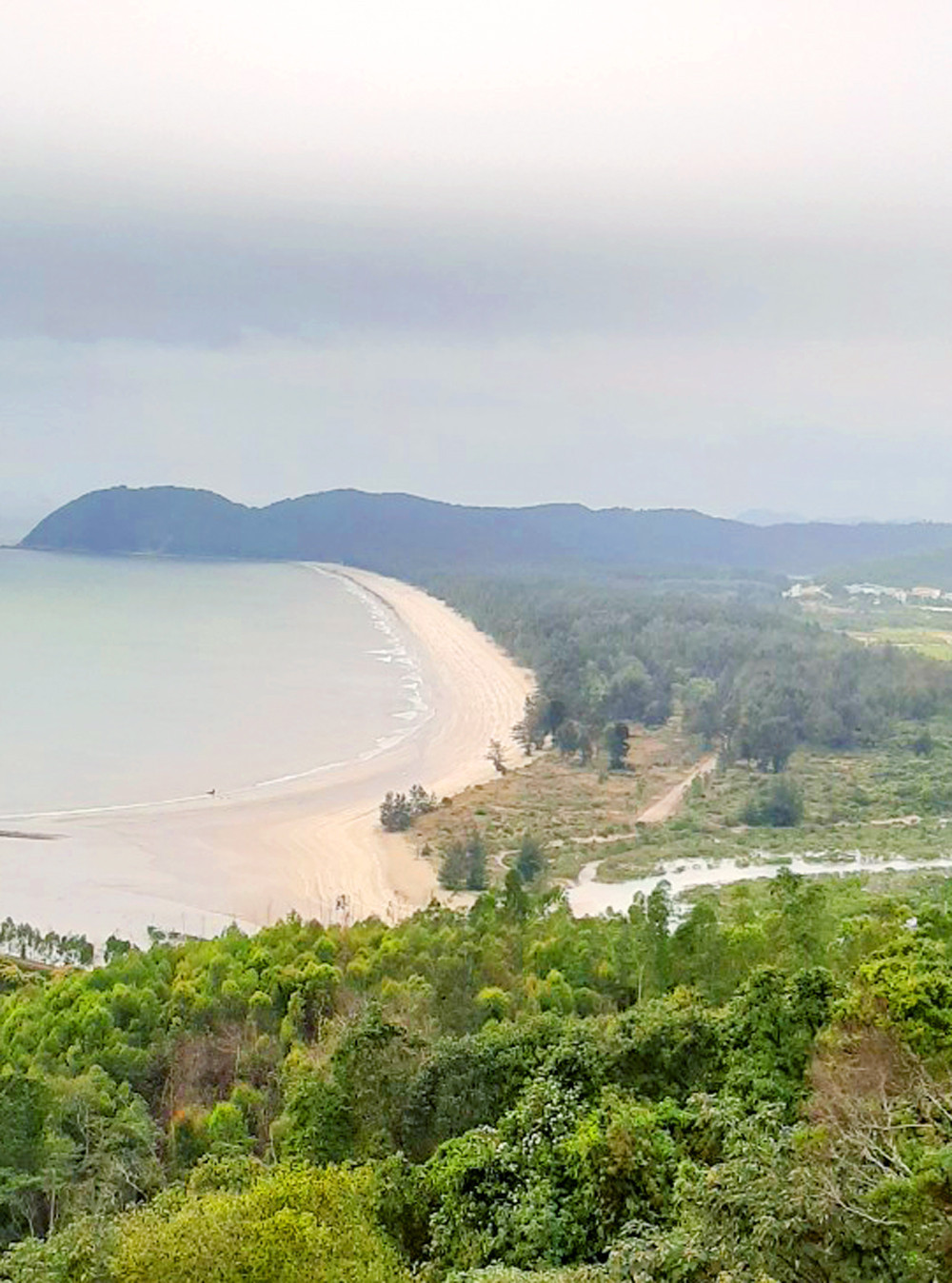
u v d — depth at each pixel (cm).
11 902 9425
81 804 12525
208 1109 4912
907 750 15088
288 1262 2088
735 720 15512
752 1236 1841
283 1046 5444
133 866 10369
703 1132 2767
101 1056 5347
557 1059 3341
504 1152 2853
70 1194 3894
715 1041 3309
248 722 17012
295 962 6188
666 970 5053
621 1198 2603
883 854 10706
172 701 18788
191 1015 5750
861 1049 2888
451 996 5384
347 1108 3516
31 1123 4203
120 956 7131
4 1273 2320
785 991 3294
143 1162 4297
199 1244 2105
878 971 3141
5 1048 5259
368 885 9875
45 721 17112
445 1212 2753
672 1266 1900
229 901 9519
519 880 8150
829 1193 1884
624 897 9319
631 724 16600
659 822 11812
